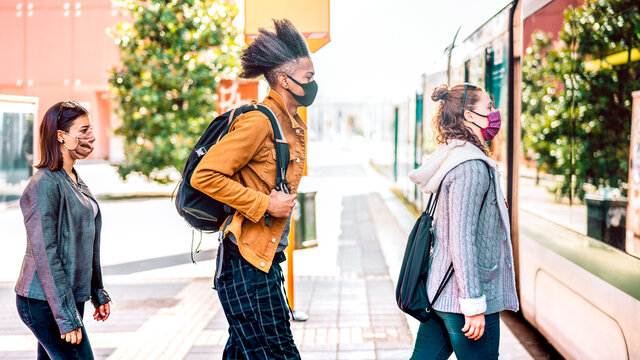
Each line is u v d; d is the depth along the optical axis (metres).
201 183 2.29
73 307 2.65
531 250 4.54
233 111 2.45
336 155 38.25
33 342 4.75
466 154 2.47
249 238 2.40
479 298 2.36
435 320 2.70
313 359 4.37
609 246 3.19
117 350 4.58
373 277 6.99
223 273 2.43
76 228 2.72
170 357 4.42
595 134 3.40
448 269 2.50
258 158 2.41
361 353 4.48
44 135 2.71
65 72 30.95
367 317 5.41
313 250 8.80
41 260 2.60
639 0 2.92
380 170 24.20
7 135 11.25
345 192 17.94
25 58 30.84
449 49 7.10
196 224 2.49
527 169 4.59
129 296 6.26
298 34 2.52
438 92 2.65
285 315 2.49
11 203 11.47
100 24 30.66
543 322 4.30
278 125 2.44
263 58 2.47
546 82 4.18
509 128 4.93
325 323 5.25
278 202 2.36
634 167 2.93
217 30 14.86
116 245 9.41
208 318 5.43
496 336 2.52
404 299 2.56
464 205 2.40
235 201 2.31
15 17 30.69
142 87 14.68
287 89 2.49
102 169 27.16
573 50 3.73
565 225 3.83
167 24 14.48
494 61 5.25
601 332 3.29
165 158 14.92
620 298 3.05
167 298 6.16
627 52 3.03
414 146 11.01
